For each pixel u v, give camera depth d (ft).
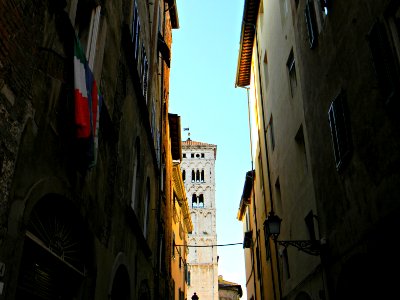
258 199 84.07
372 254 26.27
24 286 17.24
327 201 35.50
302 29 43.62
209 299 220.64
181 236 120.88
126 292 35.76
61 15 19.93
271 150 65.21
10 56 15.25
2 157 14.52
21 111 16.08
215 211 247.91
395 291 25.26
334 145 32.30
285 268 54.13
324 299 35.65
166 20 77.61
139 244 41.98
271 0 64.23
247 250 119.55
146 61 48.83
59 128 19.97
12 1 15.33
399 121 22.29
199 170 262.67
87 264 24.35
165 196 72.13
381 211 24.86
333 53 33.17
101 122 27.58
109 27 30.04
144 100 43.11
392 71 22.52
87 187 23.95
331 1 33.27
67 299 22.06
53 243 19.97
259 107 77.87
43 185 17.69
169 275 77.97
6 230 14.65
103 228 27.53
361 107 27.37
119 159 33.04
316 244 36.27
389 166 23.71
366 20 26.35
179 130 93.61
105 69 28.91
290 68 51.93
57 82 19.77
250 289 109.40
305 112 42.88
